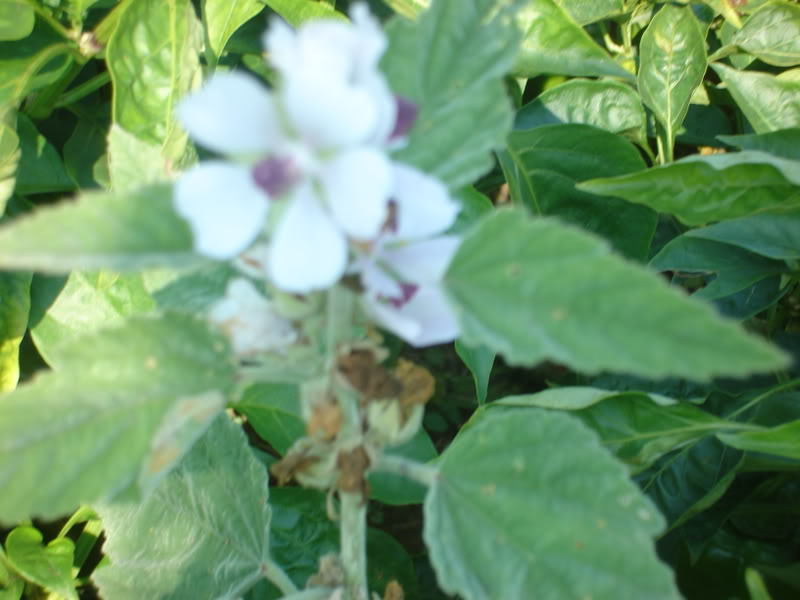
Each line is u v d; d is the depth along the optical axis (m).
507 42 0.17
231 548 0.26
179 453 0.18
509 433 0.19
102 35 0.34
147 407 0.17
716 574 0.32
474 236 0.15
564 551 0.19
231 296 0.18
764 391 0.33
